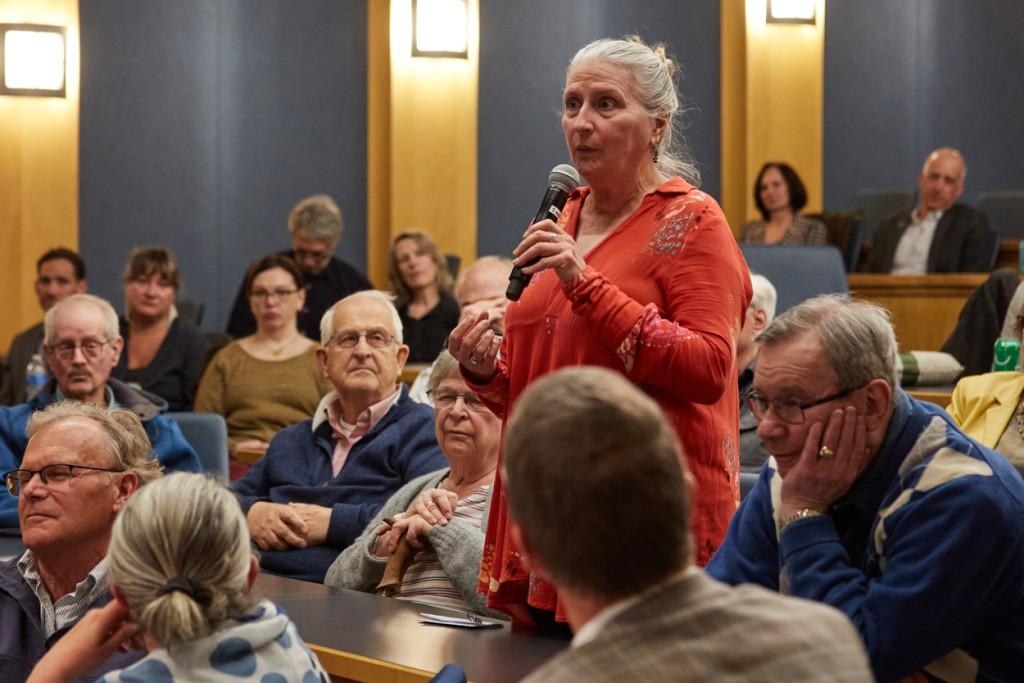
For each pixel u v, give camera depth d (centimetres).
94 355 580
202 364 862
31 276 1131
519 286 321
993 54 1327
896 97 1333
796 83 1248
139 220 1190
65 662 278
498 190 1242
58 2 1134
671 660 182
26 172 1128
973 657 294
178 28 1197
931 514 284
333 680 328
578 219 350
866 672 188
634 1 1259
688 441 324
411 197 1198
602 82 332
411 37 1195
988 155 1330
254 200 1220
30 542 373
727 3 1262
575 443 186
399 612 373
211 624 254
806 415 291
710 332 318
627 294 327
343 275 971
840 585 286
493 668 315
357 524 514
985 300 720
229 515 257
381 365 553
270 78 1222
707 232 327
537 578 332
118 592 259
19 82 1122
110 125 1180
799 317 294
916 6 1332
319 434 562
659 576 188
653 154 346
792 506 296
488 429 458
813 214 1126
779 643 185
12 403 905
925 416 296
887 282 914
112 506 380
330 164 1232
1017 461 419
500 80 1240
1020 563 288
